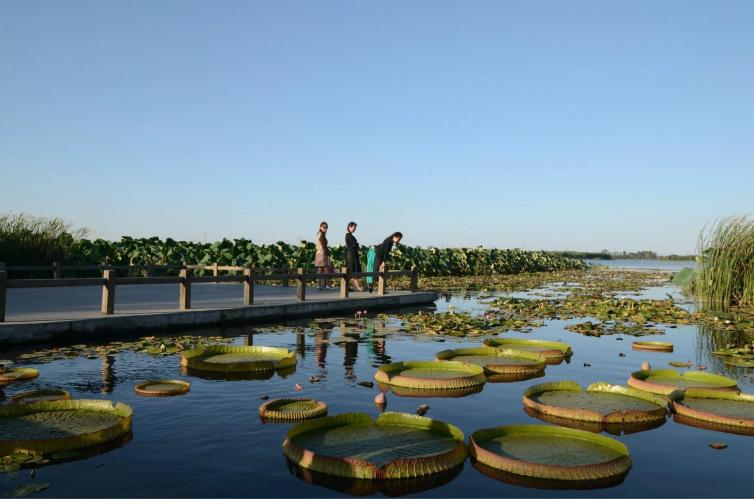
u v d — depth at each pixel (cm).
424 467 347
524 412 489
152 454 376
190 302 1074
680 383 590
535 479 344
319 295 1345
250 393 534
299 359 698
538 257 4644
